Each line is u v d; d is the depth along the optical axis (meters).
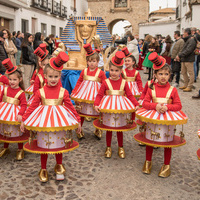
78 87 4.82
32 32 23.62
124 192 3.09
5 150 3.97
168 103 3.39
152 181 3.37
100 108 3.87
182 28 24.02
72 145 3.26
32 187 3.14
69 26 6.82
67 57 3.05
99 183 3.27
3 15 18.47
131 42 10.30
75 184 3.23
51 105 3.15
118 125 3.92
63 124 3.03
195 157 4.12
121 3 37.97
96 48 6.32
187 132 5.25
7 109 3.61
